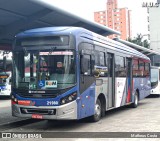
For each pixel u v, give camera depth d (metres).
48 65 10.45
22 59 10.84
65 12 13.62
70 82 10.27
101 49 12.80
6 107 18.81
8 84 28.58
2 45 19.22
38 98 10.29
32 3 12.45
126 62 16.44
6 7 12.95
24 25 14.89
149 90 22.11
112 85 14.15
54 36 10.59
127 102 16.55
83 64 10.80
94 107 11.91
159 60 61.16
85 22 15.83
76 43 10.52
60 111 10.06
